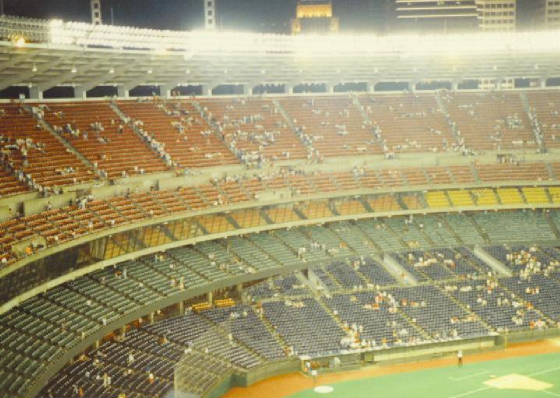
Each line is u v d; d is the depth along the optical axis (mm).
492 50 105812
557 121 110250
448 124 108562
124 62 81875
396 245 92938
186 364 59750
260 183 88188
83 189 70875
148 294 68312
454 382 66750
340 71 107938
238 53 91312
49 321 57250
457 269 89500
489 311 81000
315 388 64750
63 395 52062
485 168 101562
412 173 99000
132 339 65312
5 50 64062
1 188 62188
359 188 93625
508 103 114062
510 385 65812
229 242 84250
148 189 78625
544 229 97562
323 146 98938
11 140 70875
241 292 82000
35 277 55875
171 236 75312
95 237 64312
